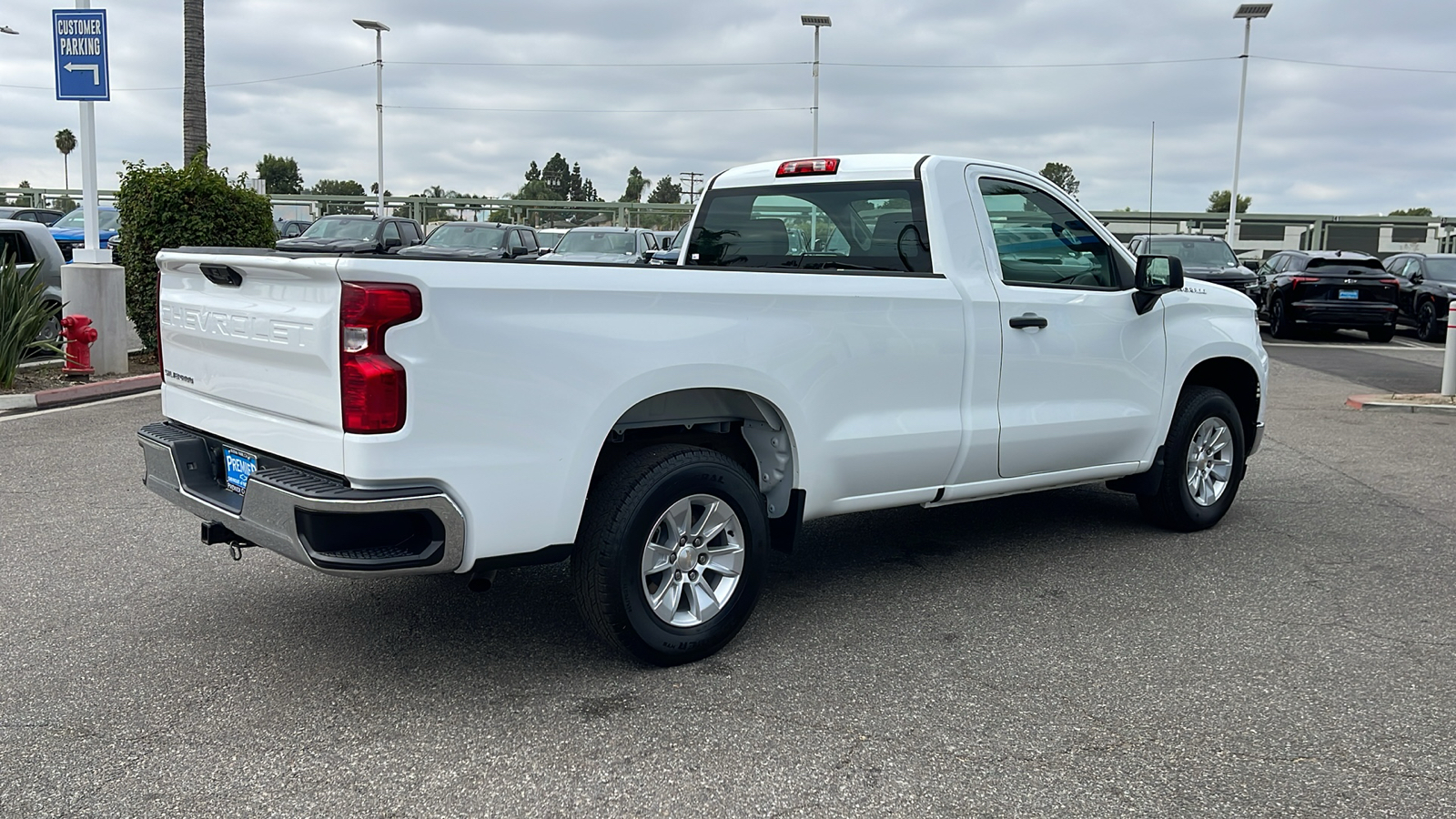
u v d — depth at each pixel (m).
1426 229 42.97
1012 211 5.36
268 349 3.73
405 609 4.83
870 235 5.30
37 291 10.94
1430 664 4.28
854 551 5.86
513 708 3.82
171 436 4.35
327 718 3.73
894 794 3.24
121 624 4.61
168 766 3.38
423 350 3.44
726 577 4.34
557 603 4.94
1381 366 16.00
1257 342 6.52
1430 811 3.16
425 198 44.84
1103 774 3.37
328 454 3.52
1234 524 6.50
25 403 9.96
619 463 4.08
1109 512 6.77
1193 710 3.84
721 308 4.14
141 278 12.95
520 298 3.63
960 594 5.13
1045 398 5.35
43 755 3.44
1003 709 3.84
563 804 3.18
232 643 4.40
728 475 4.22
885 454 4.75
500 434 3.62
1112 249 5.79
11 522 6.16
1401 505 7.00
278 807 3.15
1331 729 3.70
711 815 3.12
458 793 3.24
